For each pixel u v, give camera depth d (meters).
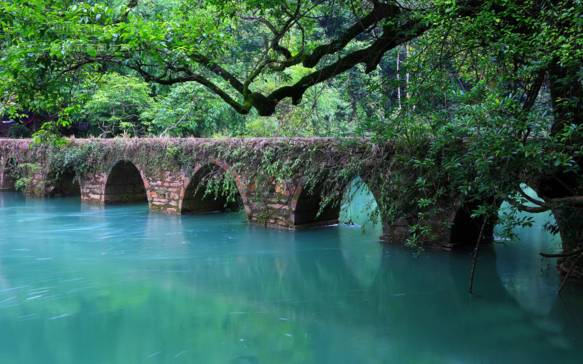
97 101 15.85
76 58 4.78
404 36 5.36
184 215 12.20
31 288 6.82
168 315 5.81
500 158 4.26
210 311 5.95
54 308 6.05
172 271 7.66
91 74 5.71
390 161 7.82
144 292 6.65
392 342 4.98
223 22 6.69
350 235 9.71
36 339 5.15
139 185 14.93
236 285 6.96
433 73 5.24
